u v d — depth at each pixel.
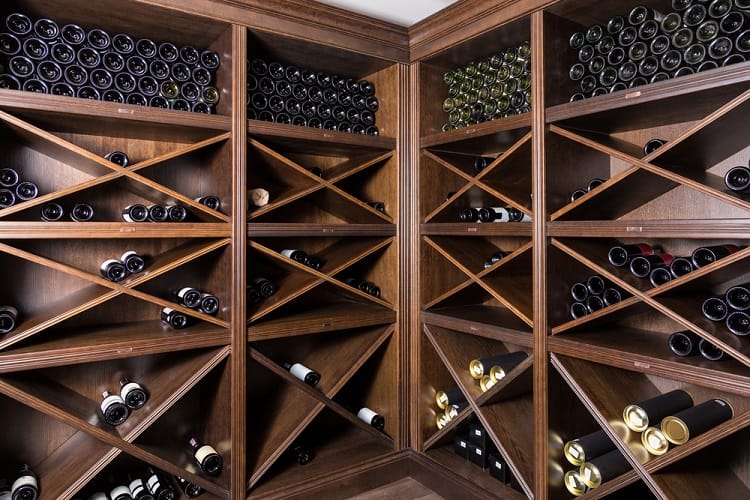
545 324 1.81
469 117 2.27
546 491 1.83
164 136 2.02
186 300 1.97
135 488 1.91
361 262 2.59
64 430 2.01
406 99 2.38
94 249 2.04
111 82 1.77
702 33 1.47
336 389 2.21
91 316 2.03
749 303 1.40
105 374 2.07
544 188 1.80
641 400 1.81
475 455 2.26
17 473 1.80
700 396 1.78
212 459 1.95
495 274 2.12
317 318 2.18
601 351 1.66
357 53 2.22
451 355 2.31
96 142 2.01
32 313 1.87
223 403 2.00
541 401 1.83
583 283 1.88
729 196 1.35
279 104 2.14
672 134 1.81
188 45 2.09
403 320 2.40
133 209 1.86
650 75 1.57
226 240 1.94
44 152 1.87
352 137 2.25
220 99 2.00
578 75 1.79
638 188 1.72
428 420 2.42
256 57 2.24
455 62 2.38
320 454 2.35
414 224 2.40
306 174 2.13
